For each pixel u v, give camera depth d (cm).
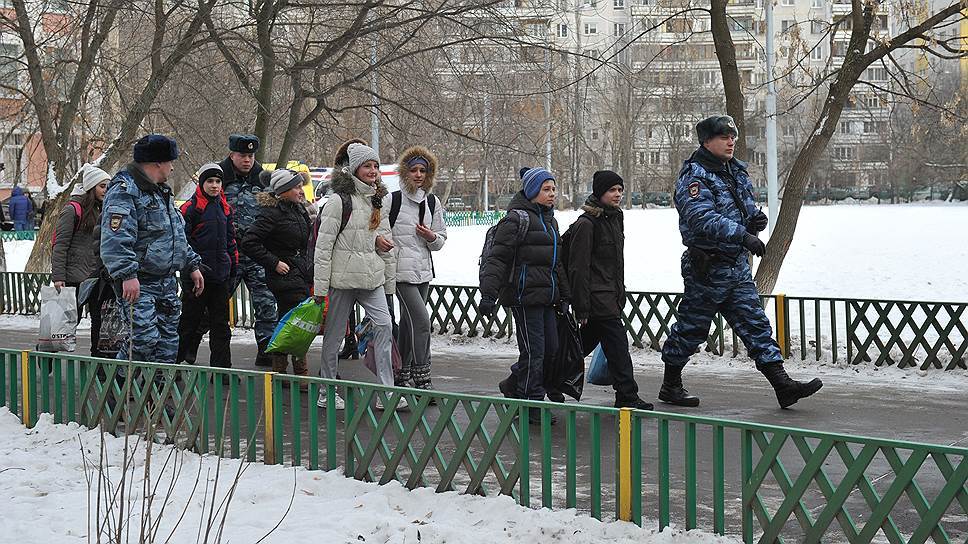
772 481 772
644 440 908
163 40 2072
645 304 1648
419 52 2033
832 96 1655
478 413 682
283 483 730
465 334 1580
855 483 559
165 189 965
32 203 4856
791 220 1680
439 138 2423
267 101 2064
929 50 1652
